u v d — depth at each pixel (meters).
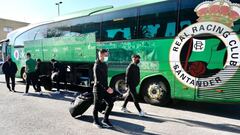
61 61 12.62
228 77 6.94
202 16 7.38
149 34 8.64
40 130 5.83
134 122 6.57
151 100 8.74
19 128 5.97
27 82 10.96
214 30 7.16
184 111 7.90
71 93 11.39
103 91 5.96
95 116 6.11
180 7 7.88
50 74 12.83
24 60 15.41
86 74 11.47
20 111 7.69
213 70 7.18
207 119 6.96
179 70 7.84
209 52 7.24
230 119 6.99
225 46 6.98
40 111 7.70
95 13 10.75
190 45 7.61
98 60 5.95
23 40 15.52
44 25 13.80
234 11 6.86
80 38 11.44
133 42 9.12
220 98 7.08
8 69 11.95
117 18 9.75
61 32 12.61
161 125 6.32
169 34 8.11
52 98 10.06
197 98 7.49
